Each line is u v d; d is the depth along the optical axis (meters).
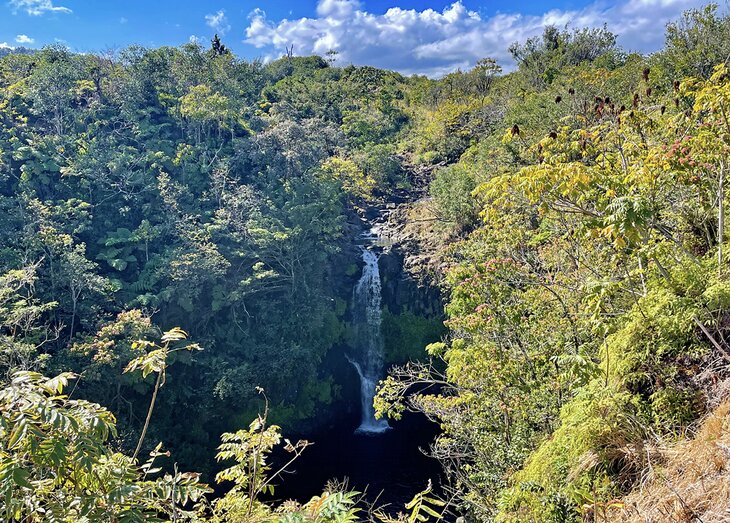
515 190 7.48
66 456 3.28
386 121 54.62
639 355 5.91
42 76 35.59
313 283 29.64
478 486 9.55
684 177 6.02
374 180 41.12
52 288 22.22
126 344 20.44
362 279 31.75
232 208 29.69
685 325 5.61
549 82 42.03
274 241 27.27
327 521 4.03
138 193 29.69
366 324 31.27
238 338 26.55
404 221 36.31
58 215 25.94
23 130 32.00
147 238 26.80
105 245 27.23
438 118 47.94
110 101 39.34
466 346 11.19
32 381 3.56
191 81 45.16
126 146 32.94
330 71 74.69
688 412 5.23
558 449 5.92
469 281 10.02
